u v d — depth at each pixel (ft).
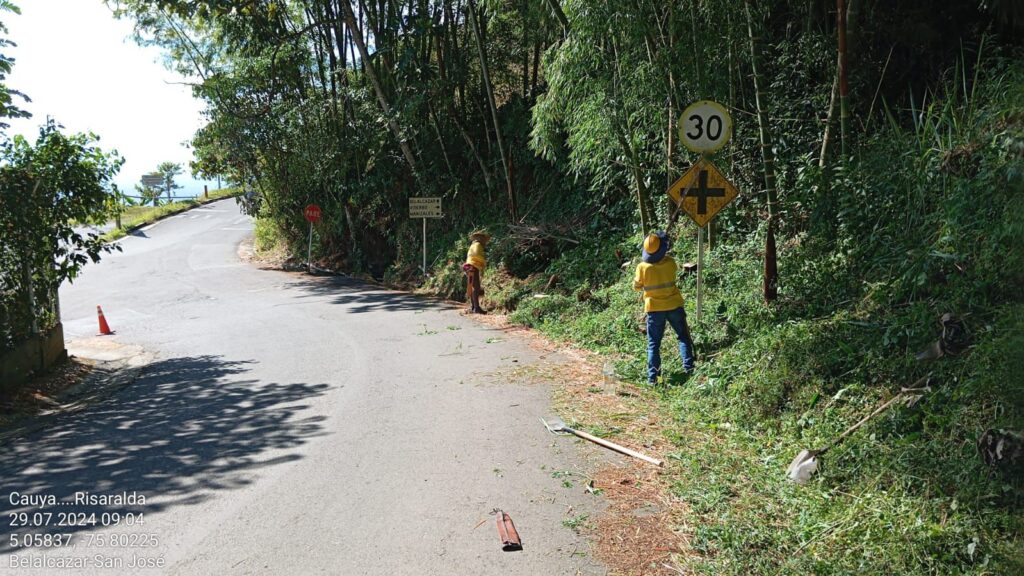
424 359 31.89
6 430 24.62
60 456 20.66
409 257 68.95
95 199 33.86
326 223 79.61
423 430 21.50
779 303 25.52
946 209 20.52
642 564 13.26
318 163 73.92
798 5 31.89
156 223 123.03
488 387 26.40
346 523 15.25
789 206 28.19
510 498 16.33
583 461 18.56
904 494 14.11
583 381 26.76
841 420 17.83
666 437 20.13
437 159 68.64
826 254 25.81
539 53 60.34
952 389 16.07
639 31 29.55
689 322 28.66
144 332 44.65
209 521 15.56
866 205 24.11
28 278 32.35
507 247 52.65
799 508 14.96
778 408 19.94
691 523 14.76
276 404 25.38
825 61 29.91
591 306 38.50
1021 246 17.54
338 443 20.62
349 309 49.57
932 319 18.40
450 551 13.89
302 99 76.59
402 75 63.57
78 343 42.19
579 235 49.06
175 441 21.61
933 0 28.84
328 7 69.10
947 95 24.79
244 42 72.33
